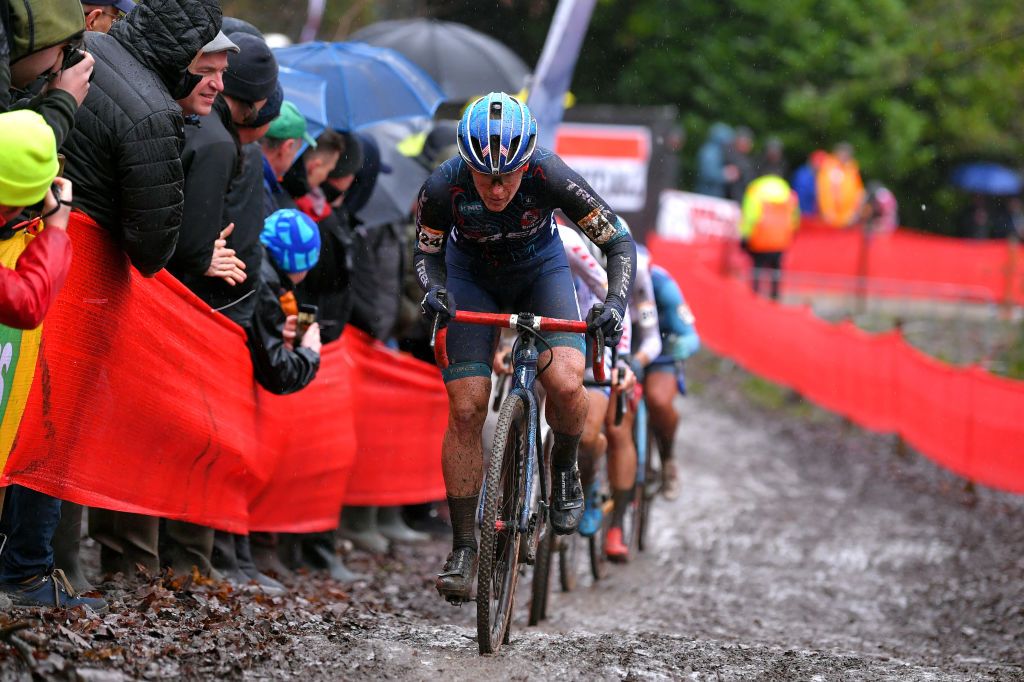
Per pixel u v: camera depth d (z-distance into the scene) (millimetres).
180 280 16312
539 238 14906
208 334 16078
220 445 16672
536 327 13844
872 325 57312
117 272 13672
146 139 13039
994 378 31875
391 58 23797
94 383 13555
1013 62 76562
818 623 21000
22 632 11055
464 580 14117
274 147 18219
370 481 23500
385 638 14547
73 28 11477
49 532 13242
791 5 81562
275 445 18656
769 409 45750
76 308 12992
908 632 20438
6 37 10719
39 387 12500
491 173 13328
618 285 14234
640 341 22797
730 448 39656
